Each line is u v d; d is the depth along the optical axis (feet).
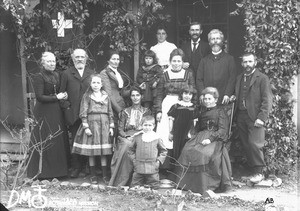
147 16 25.53
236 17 26.81
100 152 21.94
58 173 22.81
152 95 23.24
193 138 21.74
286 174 23.56
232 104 22.48
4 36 28.25
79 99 22.94
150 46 26.30
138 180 21.35
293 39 22.90
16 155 25.76
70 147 24.62
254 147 21.77
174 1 27.07
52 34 26.09
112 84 23.20
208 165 20.71
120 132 22.56
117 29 25.40
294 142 23.67
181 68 23.09
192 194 19.84
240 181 22.72
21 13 25.59
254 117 21.76
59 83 23.24
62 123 23.08
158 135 21.45
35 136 22.80
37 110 22.88
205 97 21.70
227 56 23.17
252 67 21.86
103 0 25.67
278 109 22.97
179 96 22.68
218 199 19.45
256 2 22.70
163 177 22.66
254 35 22.76
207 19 27.30
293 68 22.94
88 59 25.61
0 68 28.71
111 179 21.66
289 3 22.53
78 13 25.76
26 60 26.04
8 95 28.84
